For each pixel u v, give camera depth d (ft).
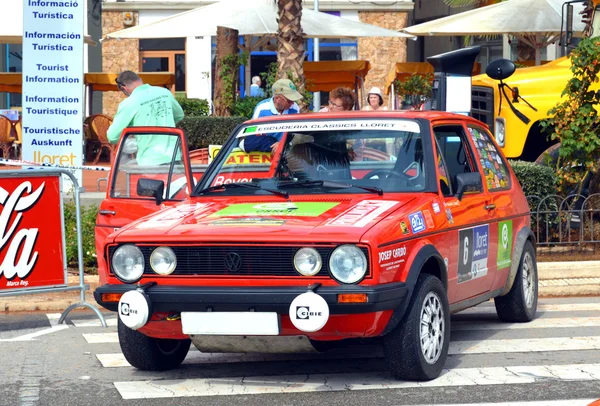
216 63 72.69
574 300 39.83
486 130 33.42
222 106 72.13
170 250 24.41
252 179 28.58
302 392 24.95
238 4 73.82
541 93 54.49
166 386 25.79
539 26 69.56
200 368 27.94
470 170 30.55
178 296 24.00
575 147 47.50
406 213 25.49
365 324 23.67
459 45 130.93
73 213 45.01
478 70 90.53
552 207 46.57
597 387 25.18
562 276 42.75
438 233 26.58
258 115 43.14
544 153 51.80
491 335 32.04
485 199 30.55
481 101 56.90
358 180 27.84
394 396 24.39
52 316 36.65
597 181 49.16
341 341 25.53
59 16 60.03
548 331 32.65
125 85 40.91
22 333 33.24
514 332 32.55
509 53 112.47
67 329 33.94
